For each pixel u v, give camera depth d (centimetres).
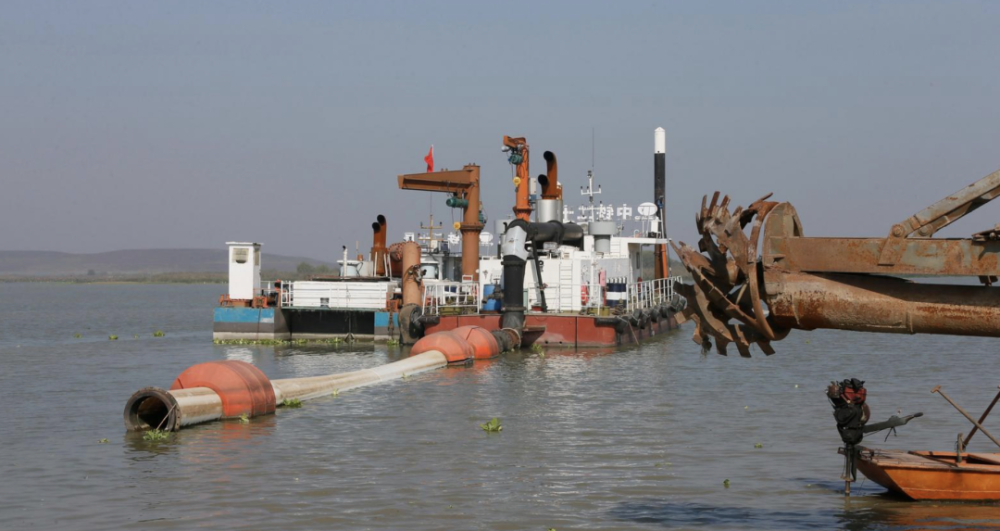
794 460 2225
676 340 5578
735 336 1423
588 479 2042
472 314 4956
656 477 2059
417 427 2642
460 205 5706
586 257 5234
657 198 6900
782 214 1372
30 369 4219
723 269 1406
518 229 4866
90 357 4772
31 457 2255
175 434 2509
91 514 1777
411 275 5147
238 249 5509
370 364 4250
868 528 1656
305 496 1895
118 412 2947
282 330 5469
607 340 4875
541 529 1677
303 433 2534
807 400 3189
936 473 1795
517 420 2767
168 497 1889
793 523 1697
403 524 1706
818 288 1339
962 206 1283
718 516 1748
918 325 1296
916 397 3325
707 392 3369
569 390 3397
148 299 17200
